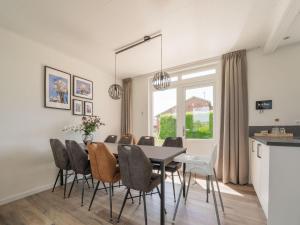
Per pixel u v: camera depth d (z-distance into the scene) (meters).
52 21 2.47
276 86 3.12
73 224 2.00
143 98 4.92
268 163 1.71
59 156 2.80
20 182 2.75
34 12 2.27
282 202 1.63
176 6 2.18
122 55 3.66
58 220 2.08
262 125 3.18
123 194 2.85
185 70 4.32
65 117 3.52
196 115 4.13
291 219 1.60
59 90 3.40
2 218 2.14
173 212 2.25
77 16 2.36
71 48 3.33
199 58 3.84
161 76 2.81
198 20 2.47
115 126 4.91
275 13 2.28
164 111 4.62
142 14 2.33
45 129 3.15
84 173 2.55
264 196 1.95
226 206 2.38
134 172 1.87
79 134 3.78
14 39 2.76
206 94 4.02
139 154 1.82
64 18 2.40
